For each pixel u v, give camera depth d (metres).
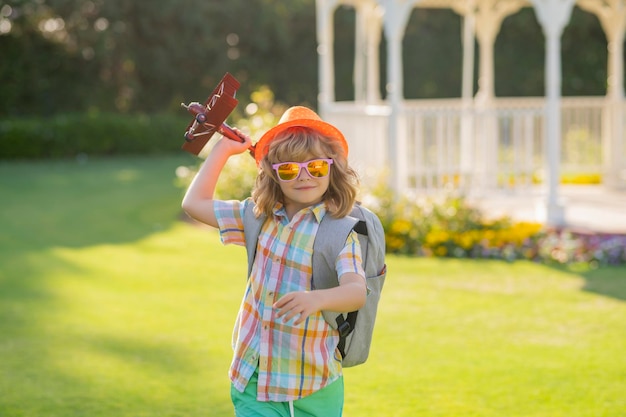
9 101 24.84
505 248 8.92
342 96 26.25
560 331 6.15
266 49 26.22
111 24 24.88
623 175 12.60
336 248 2.89
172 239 10.33
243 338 3.00
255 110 11.89
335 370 3.01
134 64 25.62
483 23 13.48
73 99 25.59
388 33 10.04
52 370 5.36
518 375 5.16
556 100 9.68
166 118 23.83
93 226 11.35
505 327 6.27
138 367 5.43
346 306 2.66
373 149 10.65
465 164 12.51
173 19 25.50
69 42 25.36
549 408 4.58
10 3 23.78
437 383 5.03
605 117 12.64
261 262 2.99
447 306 6.92
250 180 11.18
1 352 5.76
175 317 6.70
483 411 4.55
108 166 20.19
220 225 3.06
